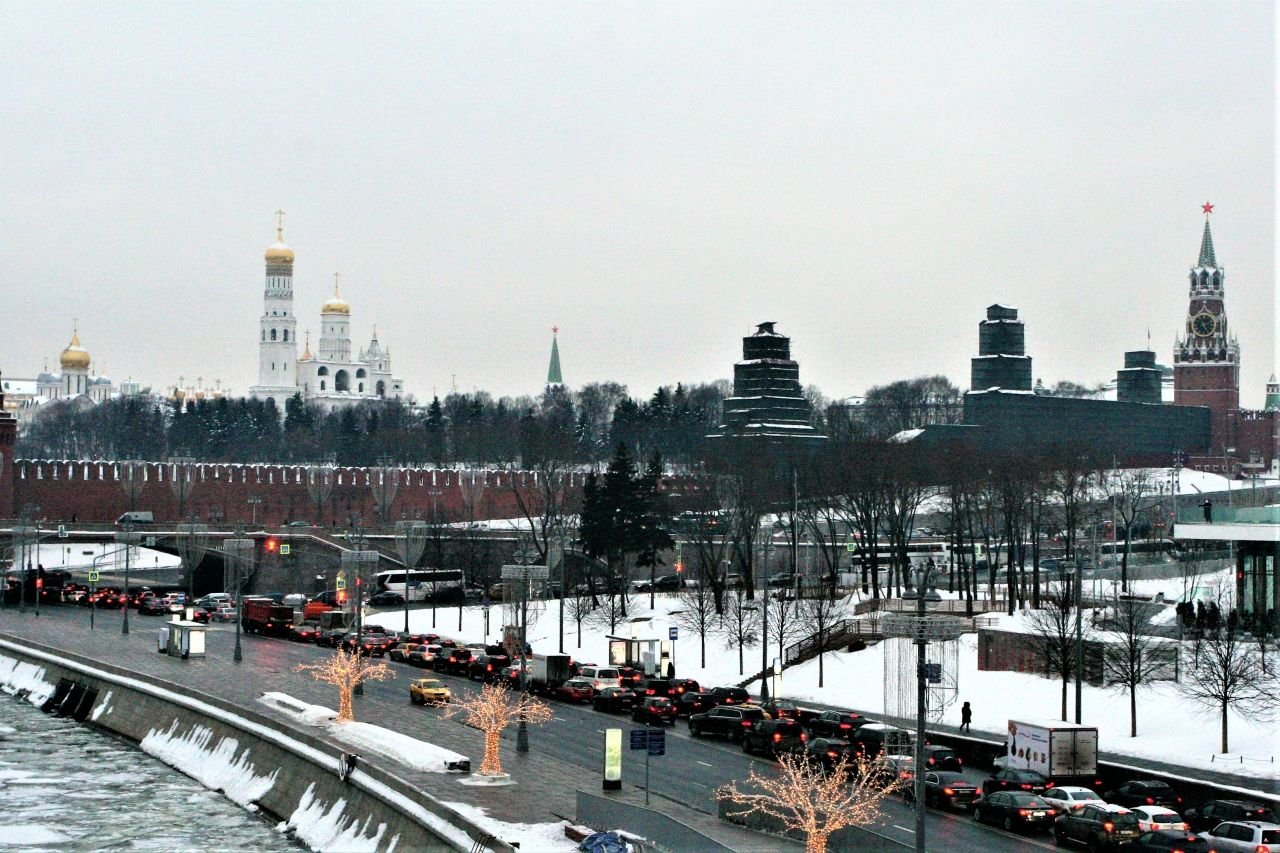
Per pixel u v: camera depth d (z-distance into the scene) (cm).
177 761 12262
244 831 10044
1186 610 12588
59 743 13362
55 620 19988
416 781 9225
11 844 9794
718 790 8706
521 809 8488
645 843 7438
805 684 13550
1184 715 10719
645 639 15012
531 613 17925
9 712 15150
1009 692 11975
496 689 10331
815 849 7269
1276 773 9219
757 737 10588
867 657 13850
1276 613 12025
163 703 13325
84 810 10719
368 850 8712
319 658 15975
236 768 11394
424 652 15625
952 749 10019
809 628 14700
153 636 18088
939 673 8812
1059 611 12825
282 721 11350
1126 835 7712
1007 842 8038
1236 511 12356
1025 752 9294
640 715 11988
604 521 19175
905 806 8925
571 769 9756
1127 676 10931
